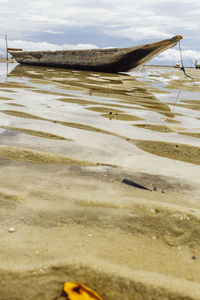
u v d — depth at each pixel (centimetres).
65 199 234
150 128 554
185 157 392
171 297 136
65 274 145
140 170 324
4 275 141
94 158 351
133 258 162
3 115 543
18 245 166
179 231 199
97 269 149
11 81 1189
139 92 1180
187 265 161
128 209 225
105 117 620
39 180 270
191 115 746
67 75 1817
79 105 748
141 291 138
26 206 217
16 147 356
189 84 1725
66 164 324
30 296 130
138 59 2306
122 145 425
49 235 180
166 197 253
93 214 213
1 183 254
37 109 635
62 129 479
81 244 172
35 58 2888
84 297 129
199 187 285
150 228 200
